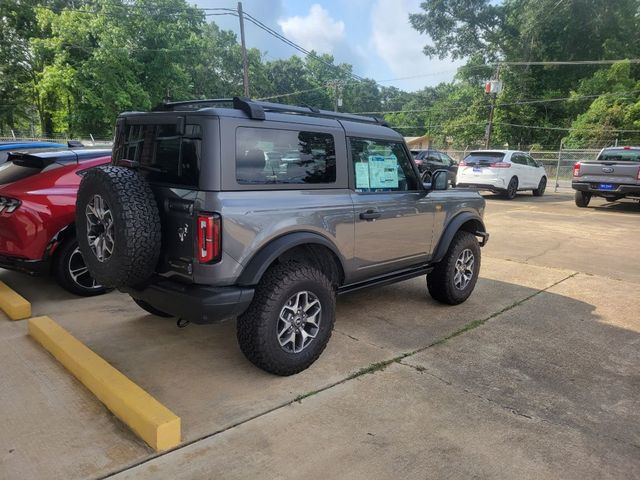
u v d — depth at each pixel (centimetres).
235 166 307
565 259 753
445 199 484
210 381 336
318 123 366
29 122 3941
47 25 3053
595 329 459
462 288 516
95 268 320
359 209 387
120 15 2927
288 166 342
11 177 508
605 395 335
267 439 271
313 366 363
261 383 335
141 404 276
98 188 307
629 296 566
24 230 457
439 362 378
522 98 4216
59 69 2819
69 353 338
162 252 320
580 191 1377
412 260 457
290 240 329
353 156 393
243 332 328
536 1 4025
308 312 353
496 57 4459
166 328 428
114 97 2850
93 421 283
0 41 3241
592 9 3988
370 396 322
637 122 3528
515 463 258
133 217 294
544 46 4250
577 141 3647
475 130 4400
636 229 1035
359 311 493
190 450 260
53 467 242
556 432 288
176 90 3319
